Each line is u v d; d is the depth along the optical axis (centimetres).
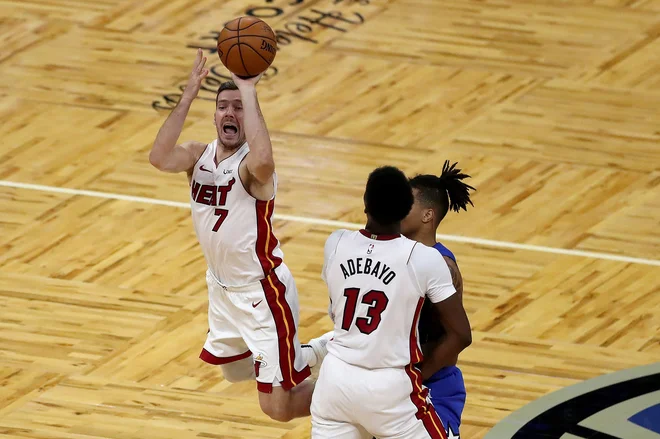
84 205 2488
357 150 2673
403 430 1382
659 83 2948
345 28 3241
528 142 2698
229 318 1554
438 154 2648
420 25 3247
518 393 1886
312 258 2294
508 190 2516
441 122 2789
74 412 1852
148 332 2067
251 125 1434
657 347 2008
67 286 2205
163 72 3042
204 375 1955
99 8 3388
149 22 3300
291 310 1531
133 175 2602
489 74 3005
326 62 3069
